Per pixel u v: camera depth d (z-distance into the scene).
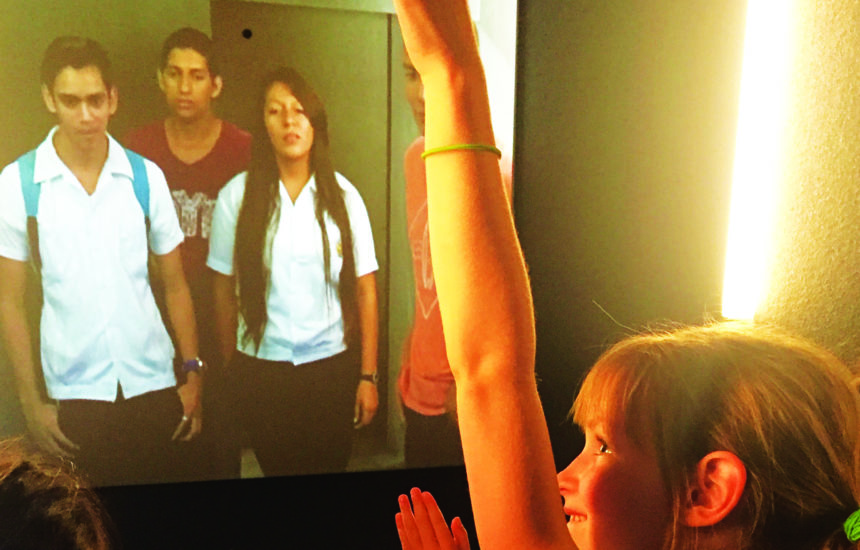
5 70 1.42
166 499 1.56
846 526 0.43
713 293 1.46
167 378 1.55
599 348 1.60
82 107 1.46
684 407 0.44
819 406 0.45
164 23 1.48
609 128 1.55
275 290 1.58
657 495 0.44
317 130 1.56
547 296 1.58
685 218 1.49
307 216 1.58
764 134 1.30
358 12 1.55
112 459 1.53
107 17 1.46
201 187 1.53
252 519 1.59
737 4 1.39
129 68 1.48
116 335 1.52
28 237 1.47
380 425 1.65
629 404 0.45
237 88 1.52
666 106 1.50
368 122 1.58
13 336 1.48
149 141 1.50
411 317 1.64
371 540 1.61
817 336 1.16
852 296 1.10
